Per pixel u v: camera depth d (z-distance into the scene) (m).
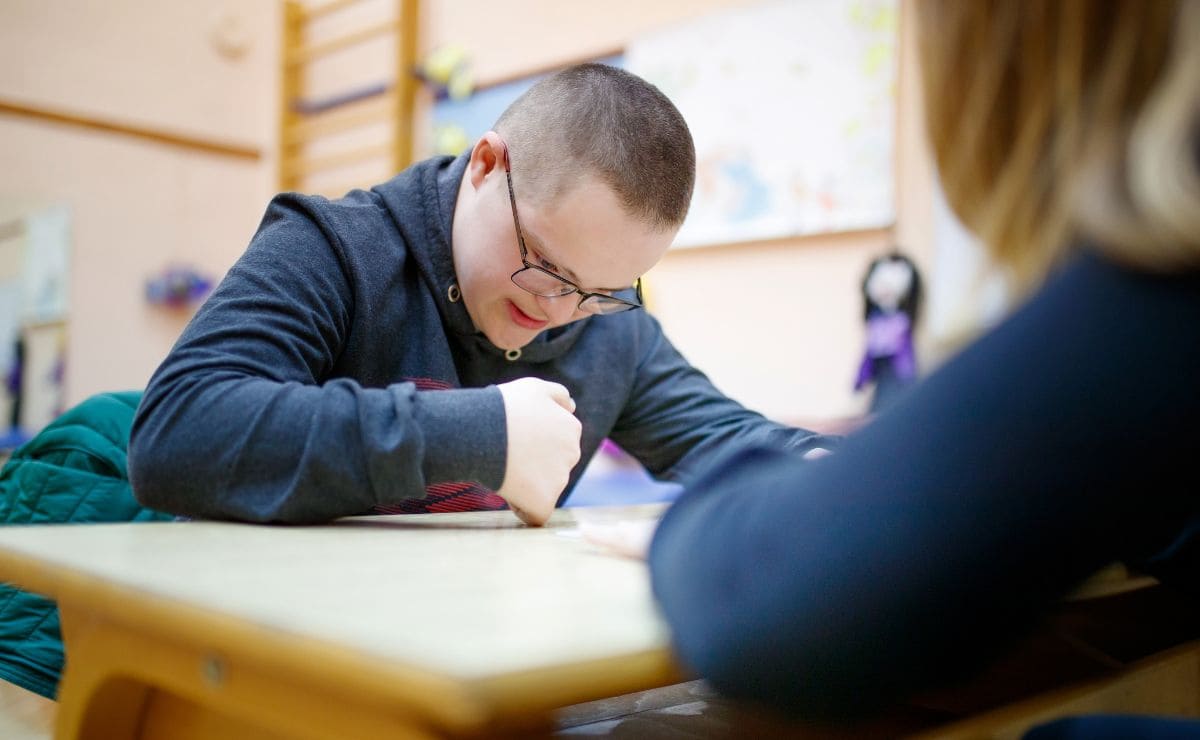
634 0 2.86
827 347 2.46
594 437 1.29
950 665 0.39
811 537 0.40
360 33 3.58
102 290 3.54
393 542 0.71
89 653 0.55
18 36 3.34
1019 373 0.37
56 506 1.08
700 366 2.71
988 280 0.42
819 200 2.46
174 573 0.52
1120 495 0.36
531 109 1.03
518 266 1.04
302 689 0.42
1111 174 0.36
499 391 0.83
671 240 1.06
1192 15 0.35
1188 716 1.14
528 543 0.73
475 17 3.29
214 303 0.90
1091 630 0.81
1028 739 0.63
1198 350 0.34
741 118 2.60
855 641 0.39
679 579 0.45
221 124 3.83
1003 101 0.42
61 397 3.42
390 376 1.10
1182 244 0.33
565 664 0.38
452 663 0.35
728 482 0.49
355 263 1.04
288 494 0.75
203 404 0.78
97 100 3.51
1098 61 0.38
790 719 0.43
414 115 3.47
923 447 0.38
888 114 2.34
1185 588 0.79
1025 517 0.36
